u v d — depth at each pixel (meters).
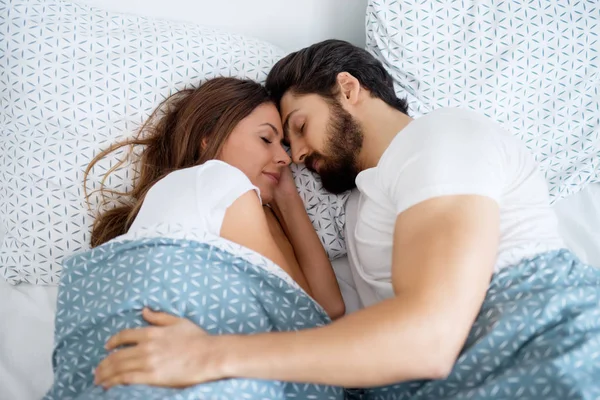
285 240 1.16
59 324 0.84
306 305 0.85
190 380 0.69
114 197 1.16
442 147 0.82
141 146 1.19
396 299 0.70
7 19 1.22
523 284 0.79
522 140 1.33
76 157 1.17
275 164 1.12
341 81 1.09
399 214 0.80
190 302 0.78
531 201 0.90
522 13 1.34
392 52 1.35
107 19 1.29
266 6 1.49
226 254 0.83
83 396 0.72
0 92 1.23
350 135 1.08
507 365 0.74
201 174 0.90
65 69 1.21
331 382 0.69
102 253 0.86
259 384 0.71
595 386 0.67
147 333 0.73
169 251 0.81
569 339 0.71
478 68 1.33
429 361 0.67
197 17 1.46
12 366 1.00
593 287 0.78
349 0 1.52
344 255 1.21
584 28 1.35
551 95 1.34
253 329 0.79
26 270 1.15
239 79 1.18
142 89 1.23
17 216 1.16
